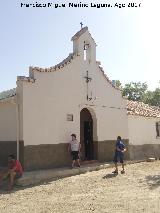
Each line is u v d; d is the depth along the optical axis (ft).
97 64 64.49
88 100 61.62
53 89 54.44
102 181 46.29
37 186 43.04
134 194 37.01
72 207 31.76
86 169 54.54
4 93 61.57
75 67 59.31
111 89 67.77
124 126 70.44
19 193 39.22
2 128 52.65
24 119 49.37
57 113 54.90
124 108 71.00
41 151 51.57
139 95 181.68
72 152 54.85
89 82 62.18
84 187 42.09
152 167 61.52
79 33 61.11
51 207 32.04
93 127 63.93
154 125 83.05
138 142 75.97
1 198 36.86
